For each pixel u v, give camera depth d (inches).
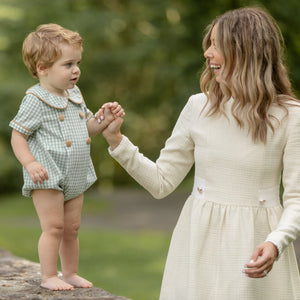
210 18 710.5
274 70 145.8
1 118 1131.3
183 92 797.2
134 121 1242.0
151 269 458.6
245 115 141.2
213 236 140.8
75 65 161.8
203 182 145.5
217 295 137.2
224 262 138.2
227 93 141.9
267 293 138.0
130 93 1149.7
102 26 1007.6
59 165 156.7
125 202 1043.3
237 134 142.1
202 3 716.7
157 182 153.3
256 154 139.6
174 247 147.6
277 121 140.4
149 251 538.6
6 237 609.9
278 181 145.2
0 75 1157.7
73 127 160.7
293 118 140.7
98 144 1302.9
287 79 147.9
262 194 141.3
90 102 1162.6
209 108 147.3
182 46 813.2
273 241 127.8
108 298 150.5
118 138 156.3
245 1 643.5
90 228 716.0
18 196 1206.9
